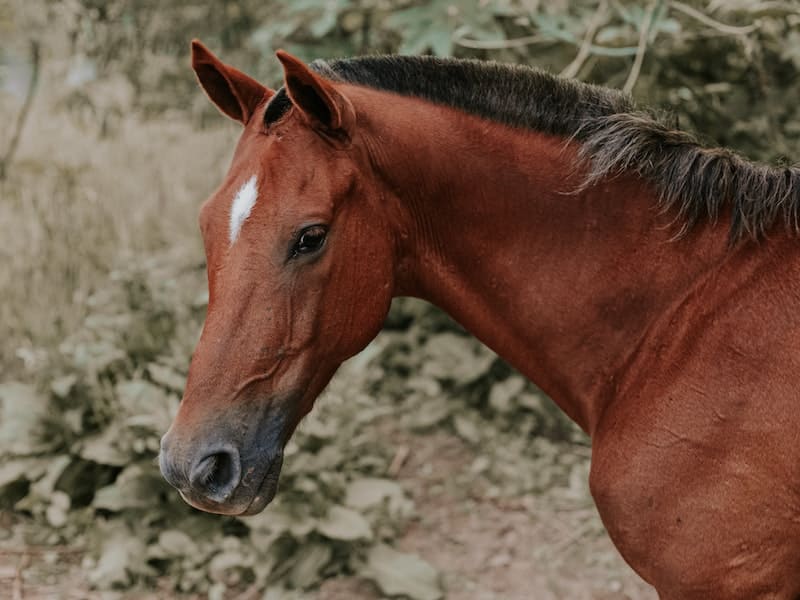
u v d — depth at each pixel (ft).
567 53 12.40
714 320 5.66
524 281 6.26
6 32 17.88
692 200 5.89
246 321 5.45
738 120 12.37
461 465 12.69
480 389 13.78
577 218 6.12
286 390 5.62
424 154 6.09
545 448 12.91
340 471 11.35
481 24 11.16
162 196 16.16
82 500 11.05
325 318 5.74
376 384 14.15
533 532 11.36
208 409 5.41
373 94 6.17
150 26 18.61
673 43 12.12
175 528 10.44
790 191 5.69
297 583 9.98
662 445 5.65
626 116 6.09
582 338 6.21
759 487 5.34
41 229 14.71
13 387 11.47
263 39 13.23
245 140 5.88
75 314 13.23
